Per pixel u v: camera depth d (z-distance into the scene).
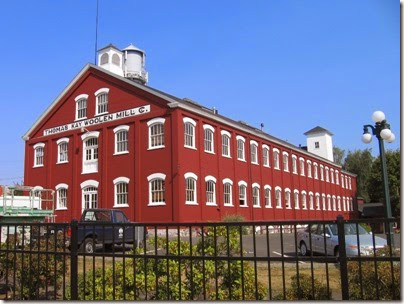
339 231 4.54
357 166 75.94
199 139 27.98
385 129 15.09
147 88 27.42
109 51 34.03
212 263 6.19
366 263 6.91
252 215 33.69
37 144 33.59
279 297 6.35
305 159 48.16
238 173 32.62
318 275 10.65
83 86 31.48
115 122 28.83
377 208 63.56
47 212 20.77
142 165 26.95
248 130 34.91
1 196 19.11
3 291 7.87
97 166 29.41
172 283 6.05
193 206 26.20
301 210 44.47
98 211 18.03
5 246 7.47
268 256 4.72
